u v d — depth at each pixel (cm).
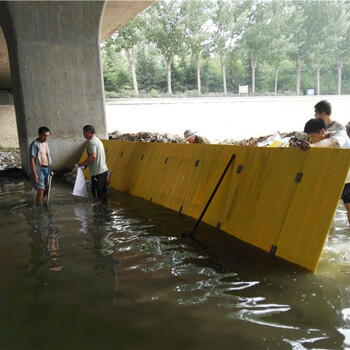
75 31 1145
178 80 6359
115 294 331
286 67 6550
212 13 4991
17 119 1238
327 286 329
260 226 442
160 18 4775
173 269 382
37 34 1106
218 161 571
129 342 258
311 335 258
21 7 1059
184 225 543
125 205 697
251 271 368
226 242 459
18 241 498
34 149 718
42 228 559
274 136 625
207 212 552
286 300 309
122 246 461
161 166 742
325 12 5306
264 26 5178
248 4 5434
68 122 1177
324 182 375
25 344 260
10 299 328
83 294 333
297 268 368
